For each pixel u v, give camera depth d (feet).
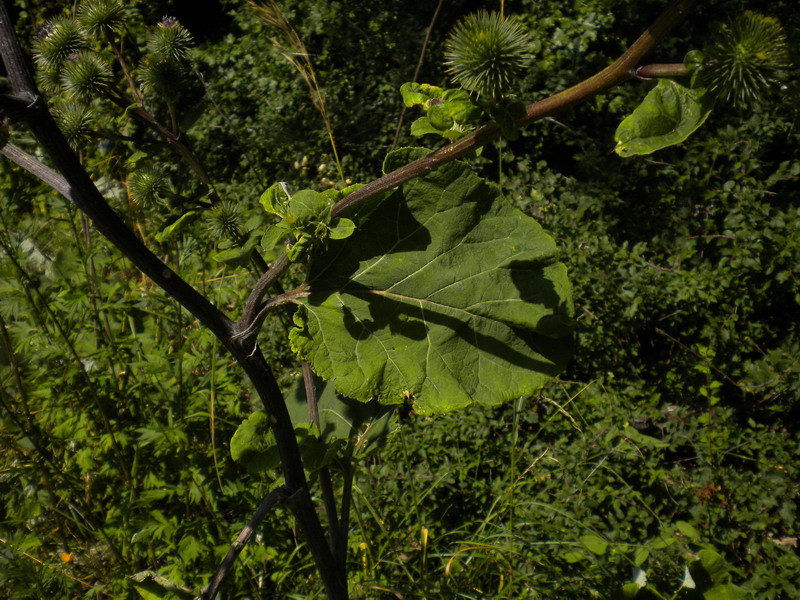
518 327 4.52
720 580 5.54
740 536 11.39
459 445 12.02
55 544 10.11
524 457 11.74
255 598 9.20
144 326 12.76
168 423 10.39
